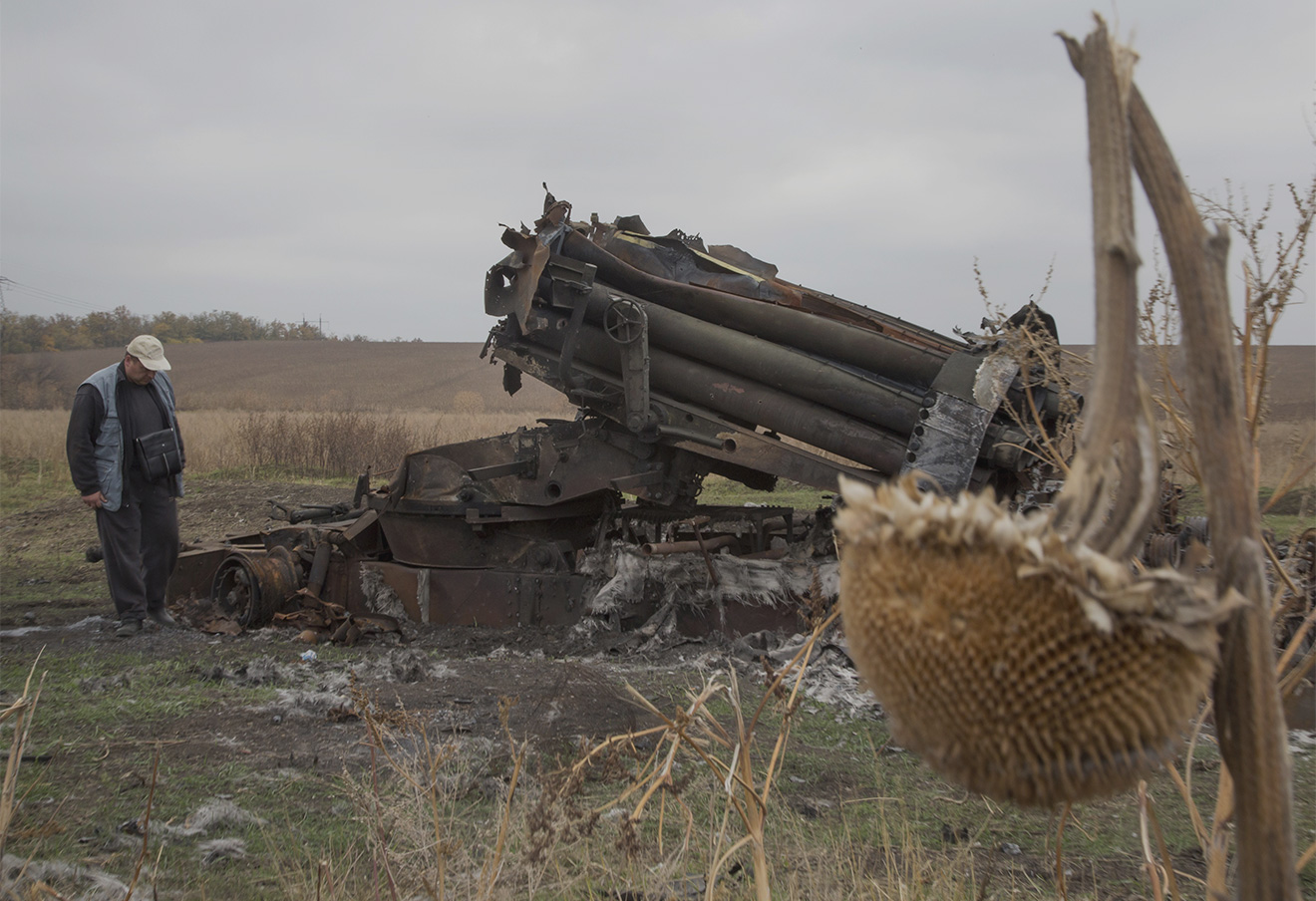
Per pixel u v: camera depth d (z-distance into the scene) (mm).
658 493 7141
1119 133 638
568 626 7430
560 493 7469
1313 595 2830
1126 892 3262
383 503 8148
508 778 3992
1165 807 4066
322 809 3951
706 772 4148
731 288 7062
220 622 7617
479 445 7922
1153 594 545
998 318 2801
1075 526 607
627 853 2453
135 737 4879
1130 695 549
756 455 6590
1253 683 680
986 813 4023
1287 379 38938
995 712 555
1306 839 3744
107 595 9258
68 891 3064
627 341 6707
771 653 6348
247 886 3223
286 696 5711
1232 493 675
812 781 4371
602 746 2400
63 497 16219
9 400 64500
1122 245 621
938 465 5637
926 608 575
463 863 2947
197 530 13391
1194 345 682
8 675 5918
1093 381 639
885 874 3316
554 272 6727
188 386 70125
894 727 628
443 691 5809
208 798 4059
